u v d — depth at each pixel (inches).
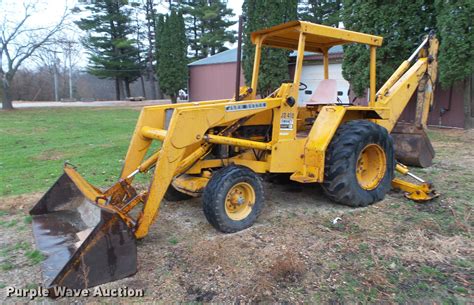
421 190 173.3
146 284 107.4
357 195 164.1
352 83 420.5
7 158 288.4
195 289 105.1
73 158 286.5
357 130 164.1
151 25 1393.9
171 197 176.7
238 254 124.0
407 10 376.8
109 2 1293.1
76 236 121.9
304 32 150.1
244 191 147.1
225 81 786.8
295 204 174.9
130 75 1396.4
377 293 103.0
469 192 184.2
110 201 128.5
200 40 1316.4
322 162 156.9
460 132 380.8
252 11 544.1
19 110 794.2
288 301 99.4
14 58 815.7
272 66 529.3
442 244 130.4
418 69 217.2
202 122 134.2
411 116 434.6
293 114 158.6
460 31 348.5
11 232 145.1
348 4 422.3
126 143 352.5
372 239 135.4
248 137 163.8
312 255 123.3
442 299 100.3
